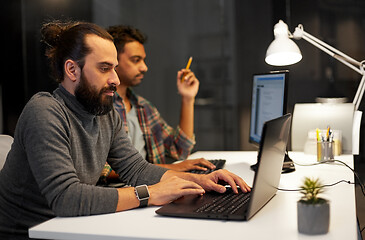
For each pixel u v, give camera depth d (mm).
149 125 2188
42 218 1261
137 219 1024
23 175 1221
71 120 1256
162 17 2959
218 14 2836
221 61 2854
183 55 2943
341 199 1140
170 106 2988
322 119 2068
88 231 946
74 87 1268
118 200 1099
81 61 1235
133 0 2996
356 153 2027
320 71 2568
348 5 2502
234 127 2861
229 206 1069
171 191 1145
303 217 867
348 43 2518
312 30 2576
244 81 2809
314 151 1986
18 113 3055
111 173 1827
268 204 1113
